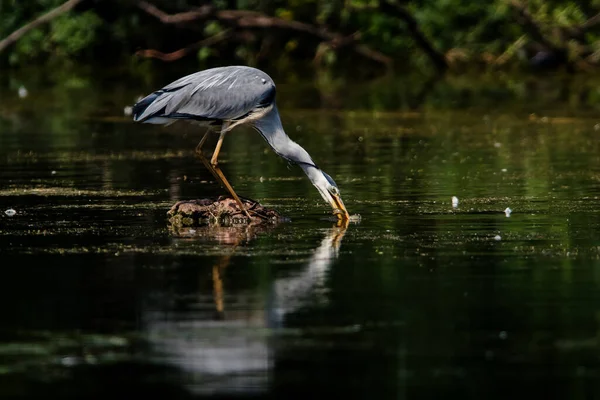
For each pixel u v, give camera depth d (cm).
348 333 886
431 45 3475
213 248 1192
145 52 3362
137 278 1056
